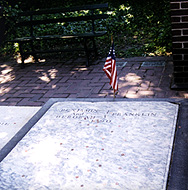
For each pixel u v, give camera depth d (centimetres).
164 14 1008
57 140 453
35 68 808
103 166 385
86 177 369
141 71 699
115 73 549
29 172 391
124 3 1157
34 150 436
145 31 953
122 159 394
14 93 666
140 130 454
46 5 1248
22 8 1197
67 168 389
